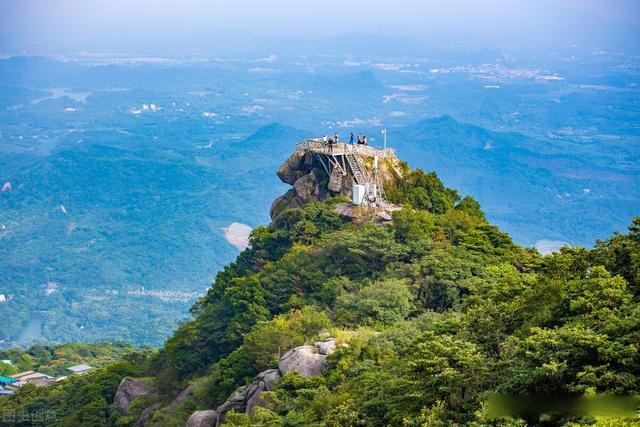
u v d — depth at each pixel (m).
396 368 79.38
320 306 120.12
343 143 152.75
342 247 129.50
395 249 124.12
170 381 140.00
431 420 66.31
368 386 81.06
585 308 72.69
